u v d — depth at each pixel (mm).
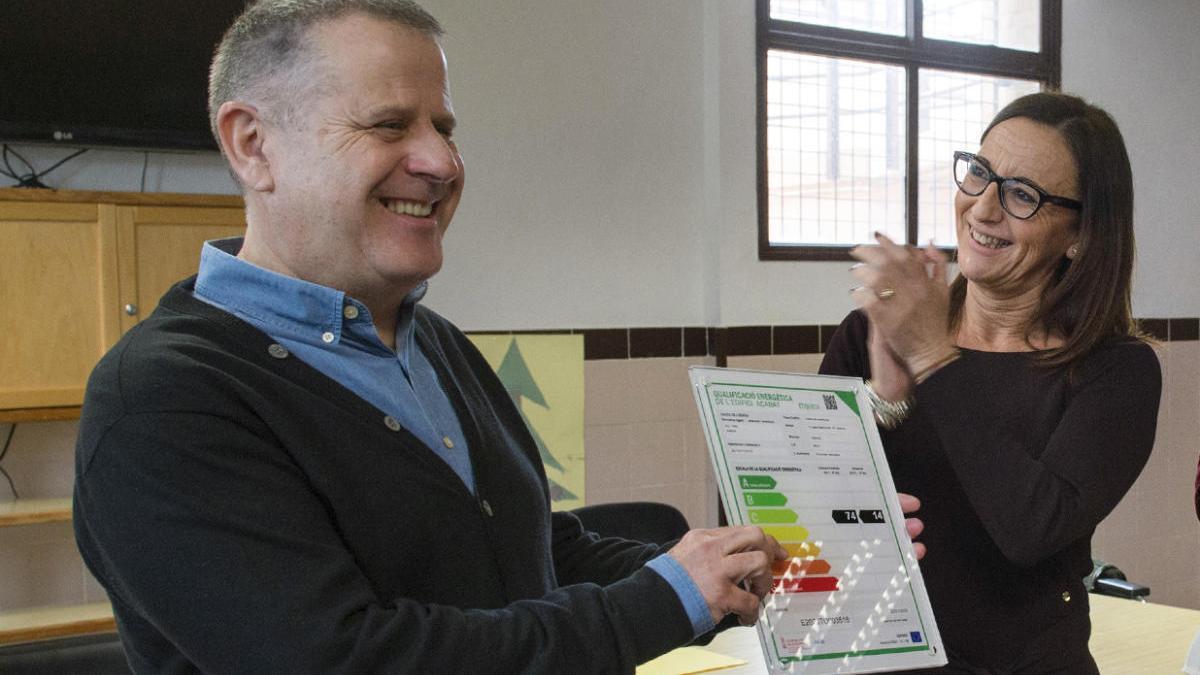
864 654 1300
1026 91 5609
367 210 1141
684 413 4672
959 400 1395
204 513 997
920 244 5328
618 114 4527
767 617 1265
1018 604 1514
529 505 1333
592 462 4457
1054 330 1570
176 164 3777
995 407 1525
